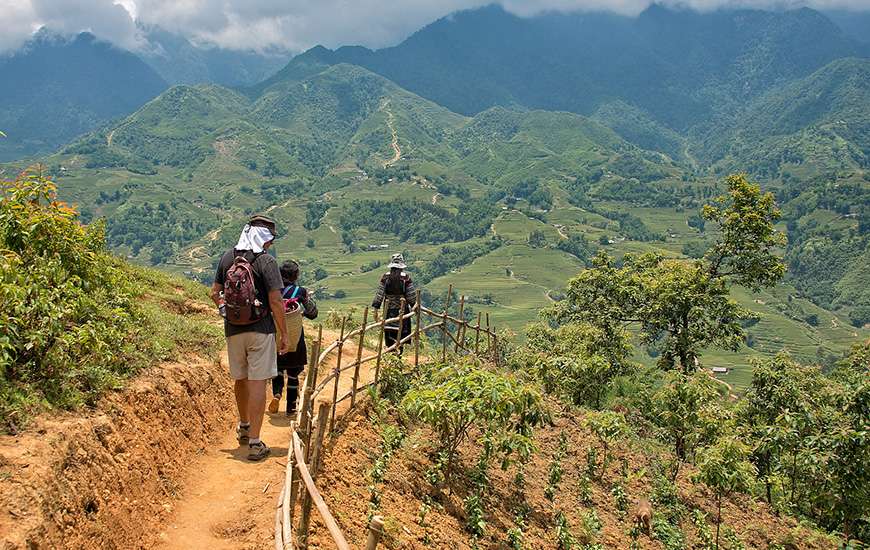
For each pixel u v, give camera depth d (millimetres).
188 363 8422
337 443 7918
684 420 14758
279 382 8977
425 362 13133
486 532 8523
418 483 8461
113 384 6316
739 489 11266
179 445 6879
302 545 5582
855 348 18609
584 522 10328
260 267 6930
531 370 17625
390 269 13023
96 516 4934
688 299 25406
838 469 13656
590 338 25109
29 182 7438
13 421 4980
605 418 12891
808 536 13312
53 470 4691
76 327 6398
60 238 7375
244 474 6863
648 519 11430
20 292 5605
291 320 8344
